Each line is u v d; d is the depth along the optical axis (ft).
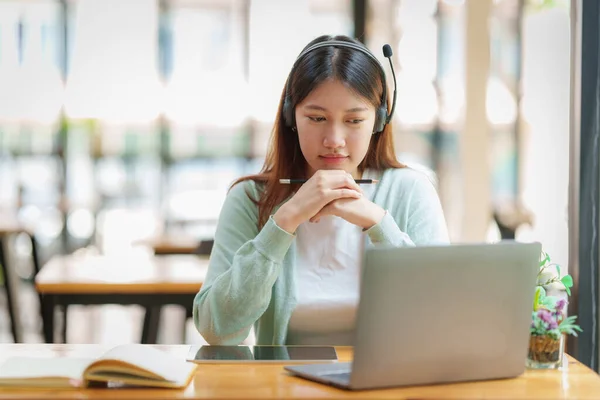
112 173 23.70
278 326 6.83
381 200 7.20
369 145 7.26
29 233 20.95
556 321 5.86
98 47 23.30
